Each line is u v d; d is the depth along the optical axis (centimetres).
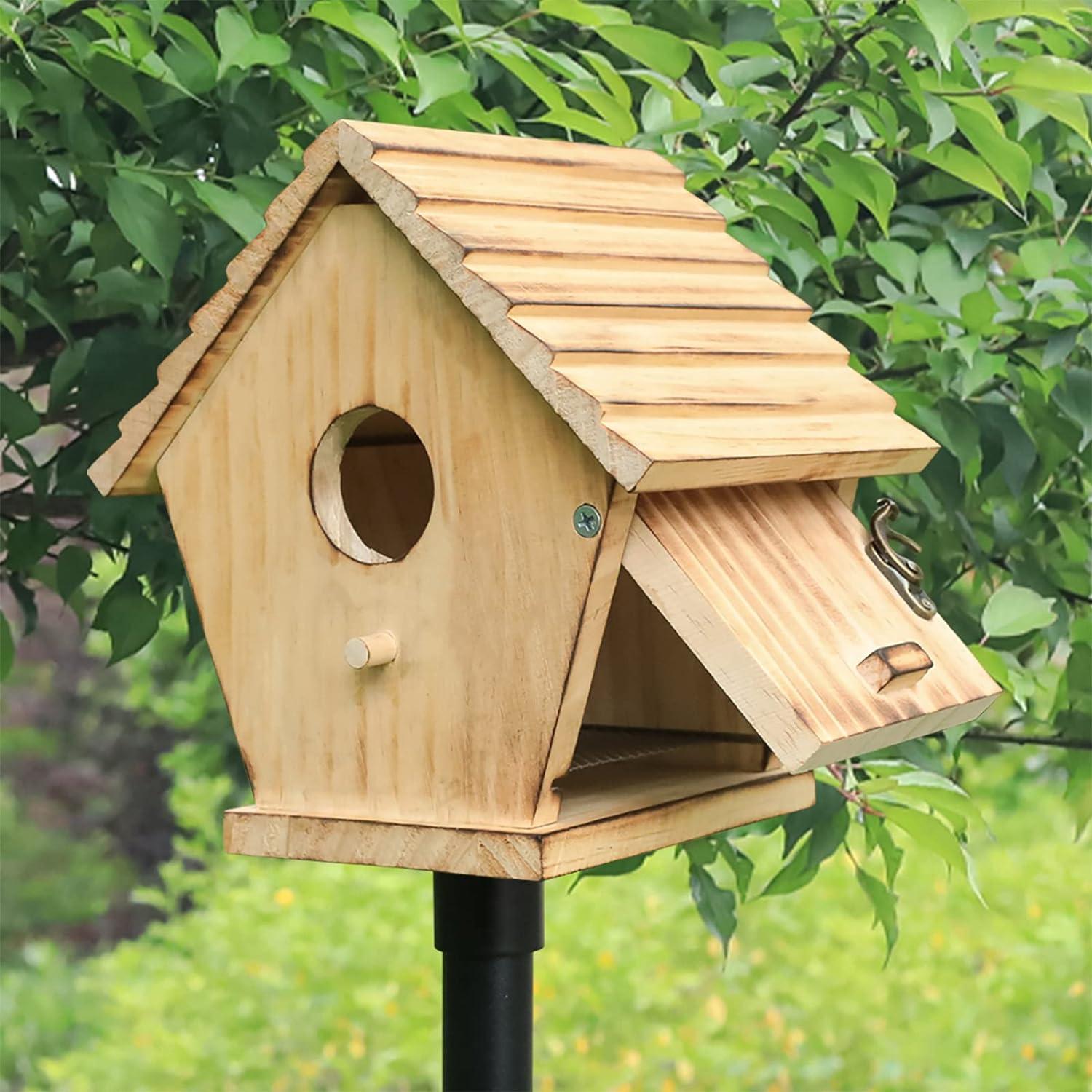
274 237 305
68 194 431
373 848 299
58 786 1680
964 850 427
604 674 376
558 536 284
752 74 381
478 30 383
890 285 428
